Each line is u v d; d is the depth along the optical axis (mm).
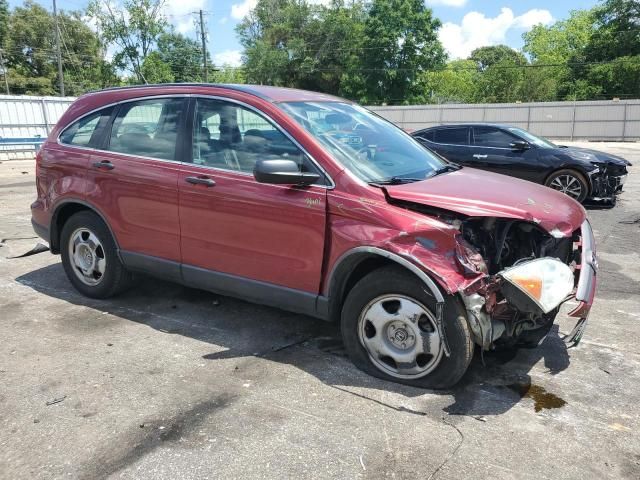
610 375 3629
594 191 9641
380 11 55469
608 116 36094
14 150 20312
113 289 4859
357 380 3520
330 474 2615
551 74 54750
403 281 3287
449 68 67750
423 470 2645
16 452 2789
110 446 2834
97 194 4664
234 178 3873
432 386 3365
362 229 3328
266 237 3756
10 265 6074
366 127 4285
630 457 2766
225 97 4098
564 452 2797
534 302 3045
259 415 3113
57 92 60781
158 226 4332
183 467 2670
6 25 60594
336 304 3643
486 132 10602
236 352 3947
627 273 5980
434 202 3236
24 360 3797
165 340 4145
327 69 62906
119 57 52031
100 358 3836
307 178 3498
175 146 4262
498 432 2961
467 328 3168
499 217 3162
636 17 51844
